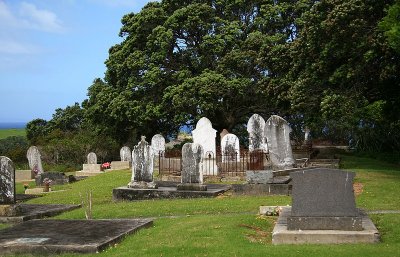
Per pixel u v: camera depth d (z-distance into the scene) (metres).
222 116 39.72
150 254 10.16
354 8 22.88
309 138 41.81
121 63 40.41
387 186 19.09
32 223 13.80
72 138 49.59
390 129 34.81
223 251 10.10
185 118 36.69
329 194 11.30
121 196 20.61
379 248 10.02
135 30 40.22
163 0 41.31
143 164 21.12
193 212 16.19
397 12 18.72
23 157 47.28
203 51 38.62
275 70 32.28
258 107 38.50
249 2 39.91
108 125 42.31
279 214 13.41
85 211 16.41
